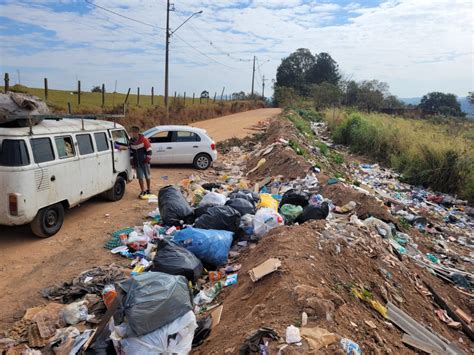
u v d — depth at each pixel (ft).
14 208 21.44
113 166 31.83
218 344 12.42
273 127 78.89
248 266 18.58
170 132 48.78
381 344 12.59
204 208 26.08
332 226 21.91
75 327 15.29
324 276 15.88
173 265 18.02
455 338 17.15
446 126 75.15
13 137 21.44
